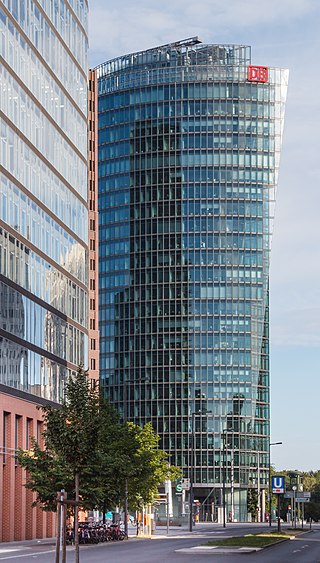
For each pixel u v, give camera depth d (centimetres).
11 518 8206
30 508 8775
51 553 5956
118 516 9369
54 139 10050
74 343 10588
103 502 7850
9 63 8569
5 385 8138
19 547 6950
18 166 8738
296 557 5562
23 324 8725
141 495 10350
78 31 11281
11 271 8406
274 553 6109
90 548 6862
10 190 8444
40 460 7356
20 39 8944
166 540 8694
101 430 7462
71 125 10794
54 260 9869
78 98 11175
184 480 12369
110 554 5838
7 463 8200
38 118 9481
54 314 9788
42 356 9294
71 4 10956
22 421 8606
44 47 9788
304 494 14775
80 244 11006
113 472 7594
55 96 10162
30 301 8956
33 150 9238
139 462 9856
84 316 11094
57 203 10088
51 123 9950
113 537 8462
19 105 8838
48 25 9969
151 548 6819
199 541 8375
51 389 9575
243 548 6519
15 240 8544
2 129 8288
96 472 7319
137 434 11931
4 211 8262
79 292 10888
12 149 8562
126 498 9450
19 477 8506
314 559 5319
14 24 8762
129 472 8025
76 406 7375
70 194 10644
